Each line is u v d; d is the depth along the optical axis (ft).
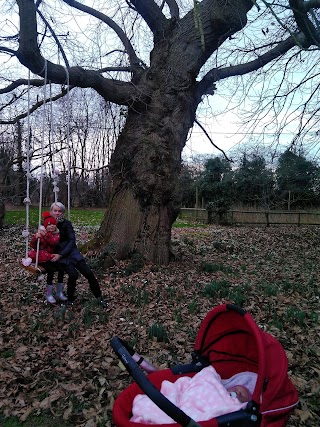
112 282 28.94
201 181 110.11
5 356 17.80
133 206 33.76
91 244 34.22
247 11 32.35
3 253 43.24
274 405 9.65
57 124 49.06
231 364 12.38
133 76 36.60
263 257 43.98
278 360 10.12
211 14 32.48
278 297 26.86
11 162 48.60
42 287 28.55
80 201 123.34
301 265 40.40
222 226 81.41
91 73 30.42
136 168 33.71
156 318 22.29
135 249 33.47
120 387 15.29
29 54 24.82
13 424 13.33
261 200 91.76
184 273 32.22
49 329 20.51
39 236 22.88
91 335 19.72
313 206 94.43
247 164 92.48
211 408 10.00
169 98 34.04
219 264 36.83
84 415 13.67
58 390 15.02
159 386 11.27
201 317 22.62
